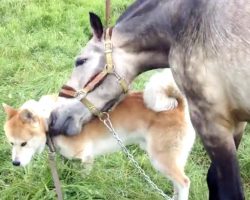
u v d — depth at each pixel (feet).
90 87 5.50
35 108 6.56
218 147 5.28
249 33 4.69
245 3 4.79
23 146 6.43
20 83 9.55
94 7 12.81
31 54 10.76
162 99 6.48
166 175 6.66
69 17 12.28
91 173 6.86
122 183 6.83
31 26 11.92
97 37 5.52
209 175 5.75
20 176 6.97
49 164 6.75
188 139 6.69
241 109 5.06
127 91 5.71
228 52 4.77
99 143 6.71
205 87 5.02
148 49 5.46
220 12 4.85
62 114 5.66
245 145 7.82
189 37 5.05
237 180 5.37
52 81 9.21
